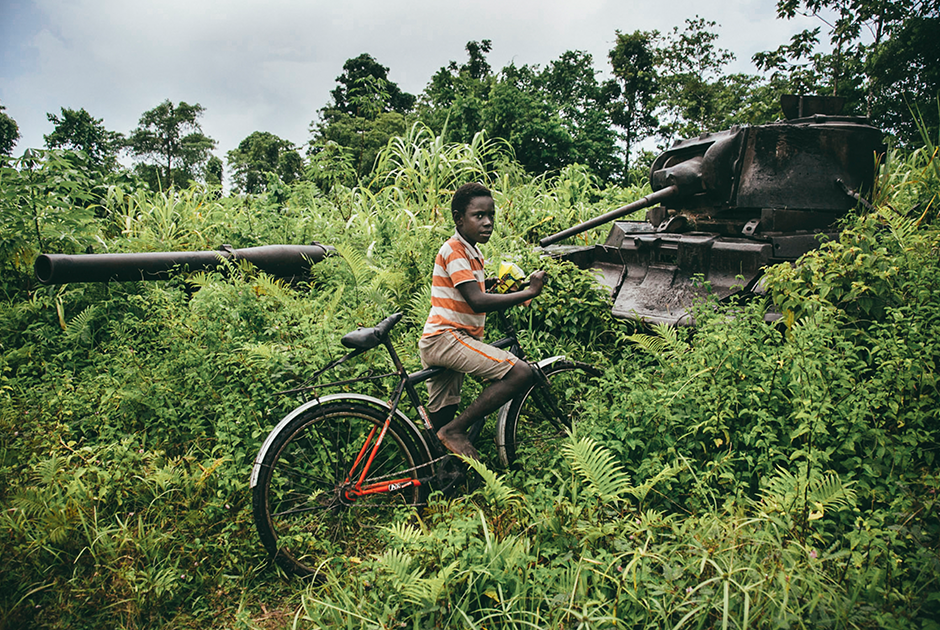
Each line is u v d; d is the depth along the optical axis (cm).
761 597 196
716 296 380
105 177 795
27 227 523
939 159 577
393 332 422
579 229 517
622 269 493
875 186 514
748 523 235
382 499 298
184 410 341
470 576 214
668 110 3572
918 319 317
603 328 438
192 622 235
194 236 658
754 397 289
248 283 466
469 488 308
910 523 232
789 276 355
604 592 214
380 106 1356
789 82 1859
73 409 346
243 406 322
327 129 3275
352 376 342
